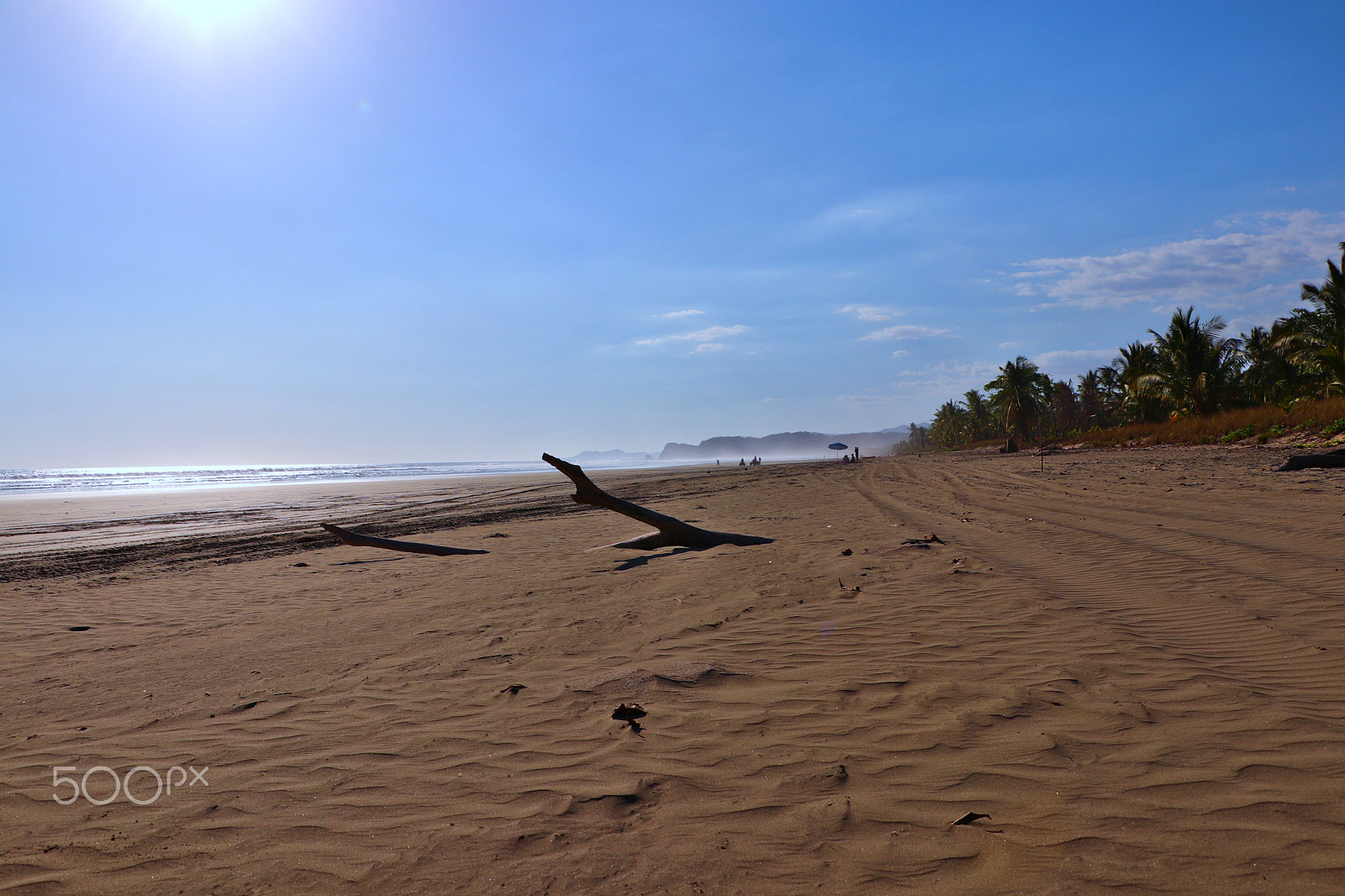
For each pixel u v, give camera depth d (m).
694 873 2.18
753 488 24.70
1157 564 6.48
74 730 3.88
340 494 34.22
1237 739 2.89
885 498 16.28
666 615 5.82
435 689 4.26
